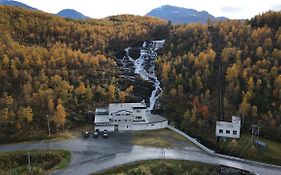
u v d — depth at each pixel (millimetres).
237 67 129750
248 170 89125
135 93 145500
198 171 87625
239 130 105875
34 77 129250
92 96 131250
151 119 120500
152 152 97500
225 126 106750
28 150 95312
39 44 166625
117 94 139250
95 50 179875
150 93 147500
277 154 97375
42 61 140875
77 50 170375
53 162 89812
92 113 122688
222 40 164875
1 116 106750
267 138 106750
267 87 117750
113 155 94812
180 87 133250
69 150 97062
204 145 104688
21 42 162125
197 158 95125
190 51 162625
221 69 139625
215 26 185500
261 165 92875
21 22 177000
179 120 122500
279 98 114125
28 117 107500
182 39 183500
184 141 106938
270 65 127250
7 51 141875
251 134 108625
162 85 150125
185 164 90750
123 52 187750
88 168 86562
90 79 143875
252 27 171750
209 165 91312
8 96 114438
